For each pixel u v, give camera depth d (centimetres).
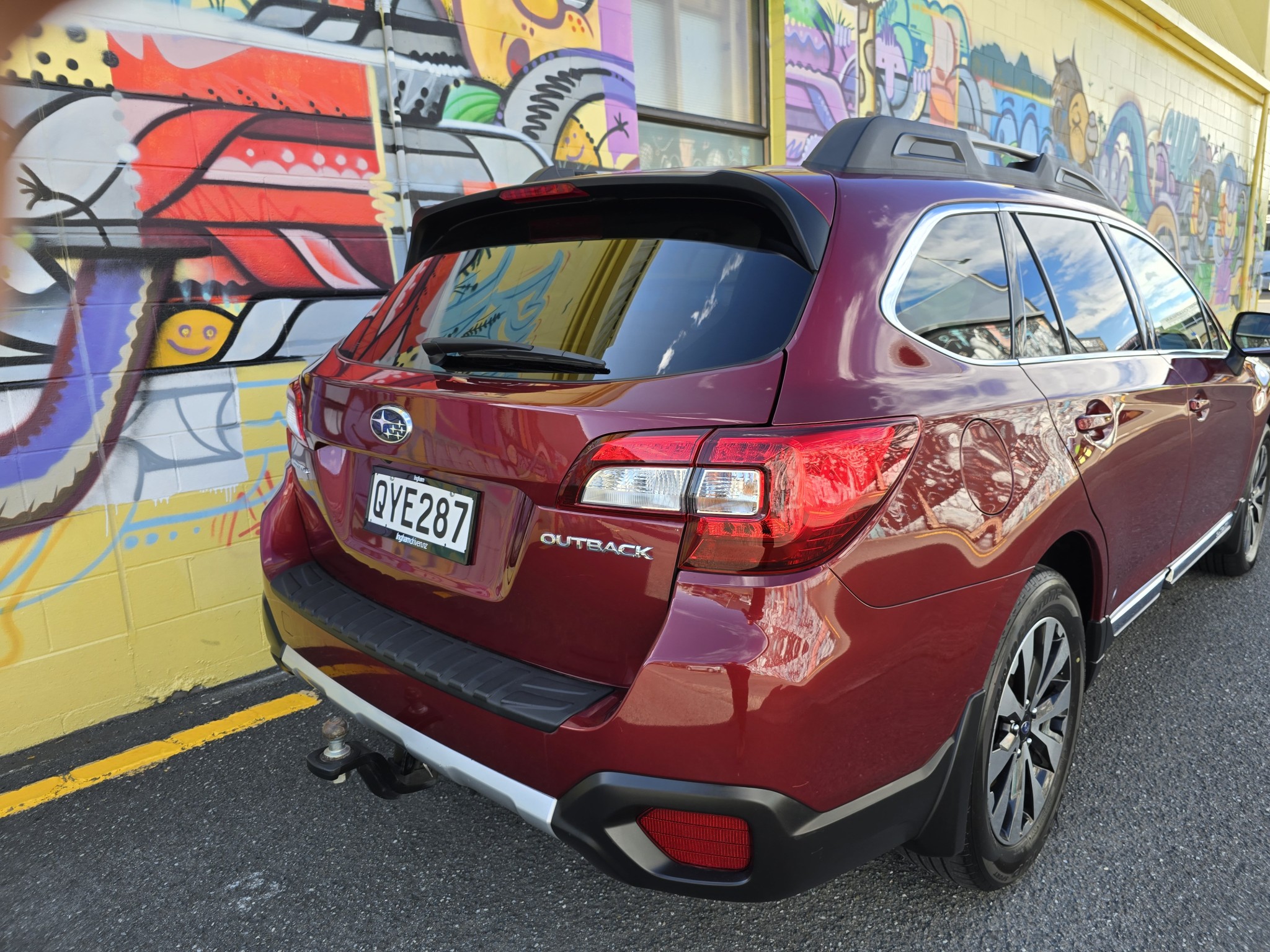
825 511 140
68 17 279
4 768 274
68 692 296
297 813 244
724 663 135
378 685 176
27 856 226
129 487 304
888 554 149
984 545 169
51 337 283
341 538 200
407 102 371
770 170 184
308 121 338
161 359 307
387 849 227
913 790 161
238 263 323
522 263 192
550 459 150
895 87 661
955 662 166
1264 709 289
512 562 159
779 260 163
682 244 172
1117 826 228
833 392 149
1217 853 217
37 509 285
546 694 151
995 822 191
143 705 313
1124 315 267
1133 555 249
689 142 548
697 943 192
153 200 301
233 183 319
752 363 149
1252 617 368
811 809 143
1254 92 1377
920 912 199
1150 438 247
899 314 171
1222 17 1272
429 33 375
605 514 146
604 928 197
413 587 181
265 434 336
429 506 176
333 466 202
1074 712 219
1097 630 234
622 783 141
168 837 234
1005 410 183
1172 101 1123
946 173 215
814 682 138
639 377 151
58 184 281
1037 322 219
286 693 324
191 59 305
